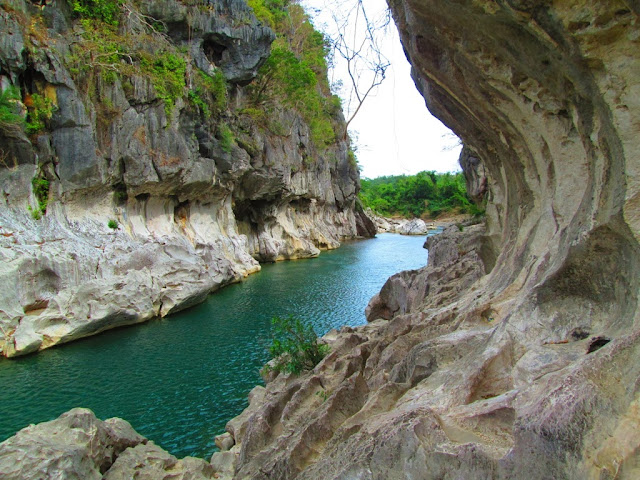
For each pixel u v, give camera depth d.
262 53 39.94
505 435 5.09
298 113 51.94
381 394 7.75
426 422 5.39
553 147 7.59
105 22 28.73
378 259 48.62
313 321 25.11
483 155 12.30
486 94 7.96
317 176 59.25
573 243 5.89
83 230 24.69
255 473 8.34
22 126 22.08
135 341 21.53
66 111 24.03
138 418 14.44
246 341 21.64
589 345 5.53
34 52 23.27
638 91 4.70
